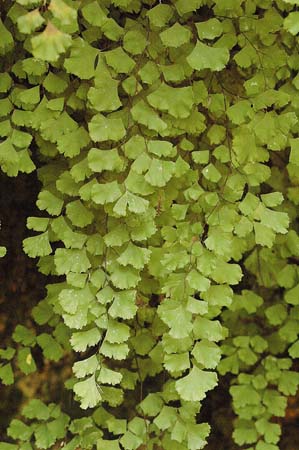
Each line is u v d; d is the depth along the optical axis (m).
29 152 0.61
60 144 0.59
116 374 0.59
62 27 0.55
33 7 0.56
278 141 0.61
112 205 0.59
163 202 0.61
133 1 0.59
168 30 0.57
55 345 0.68
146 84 0.59
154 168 0.58
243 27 0.60
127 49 0.57
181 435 0.63
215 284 0.63
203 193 0.61
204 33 0.58
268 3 0.61
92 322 0.60
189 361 0.60
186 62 0.59
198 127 0.60
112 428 0.64
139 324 0.66
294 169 0.65
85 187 0.59
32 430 0.68
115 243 0.59
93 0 0.56
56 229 0.61
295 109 0.63
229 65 0.64
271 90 0.61
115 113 0.58
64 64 0.57
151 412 0.64
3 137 0.62
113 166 0.57
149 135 0.59
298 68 0.62
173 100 0.58
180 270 0.61
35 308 0.68
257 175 0.62
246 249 0.67
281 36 0.62
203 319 0.60
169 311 0.59
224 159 0.61
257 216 0.61
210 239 0.60
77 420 0.67
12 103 0.60
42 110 0.59
